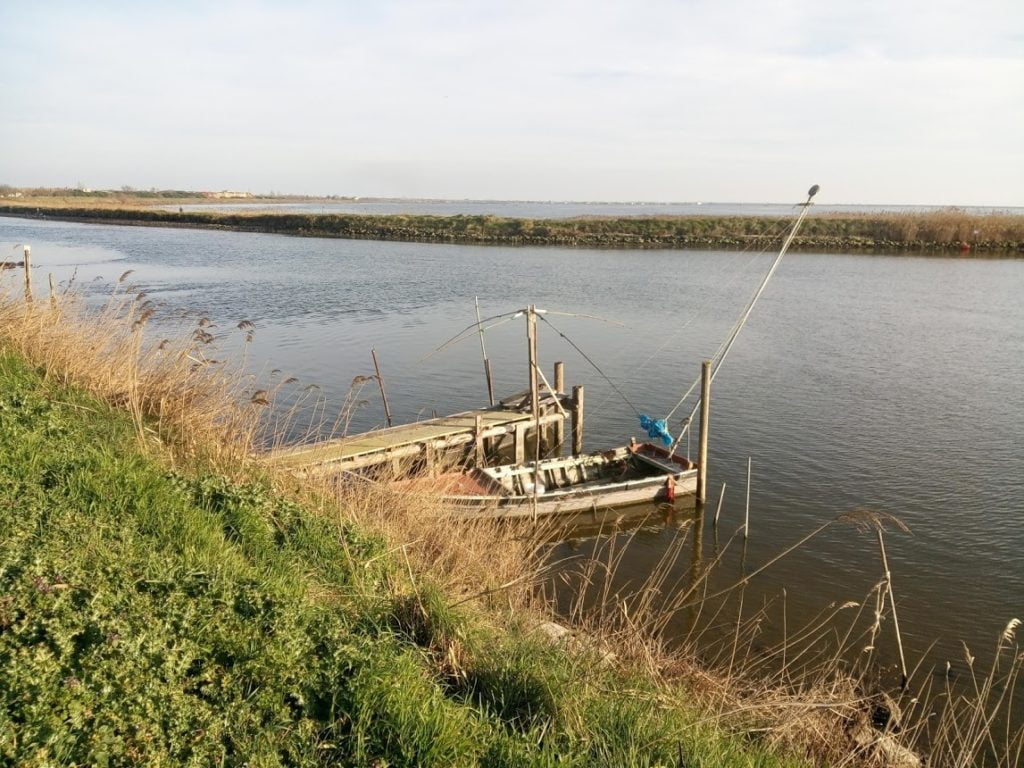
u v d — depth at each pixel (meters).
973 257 69.94
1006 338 35.53
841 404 25.47
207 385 13.50
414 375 29.33
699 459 18.23
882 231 79.50
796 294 49.00
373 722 5.30
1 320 13.62
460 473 18.14
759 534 16.62
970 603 13.65
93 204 161.38
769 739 7.10
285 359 30.94
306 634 6.12
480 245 84.12
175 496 8.36
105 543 6.92
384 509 11.95
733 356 32.44
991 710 10.59
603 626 9.71
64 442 9.12
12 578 5.78
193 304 42.16
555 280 55.16
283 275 56.03
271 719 5.21
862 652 10.88
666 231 87.31
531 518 16.03
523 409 21.95
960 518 17.08
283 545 8.40
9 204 140.38
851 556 15.45
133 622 5.64
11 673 4.76
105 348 14.02
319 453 14.97
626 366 31.11
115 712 4.81
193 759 4.67
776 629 12.70
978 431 22.78
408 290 49.44
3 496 7.30
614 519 17.64
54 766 4.23
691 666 8.99
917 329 37.81
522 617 8.66
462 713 5.49
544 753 5.24
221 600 6.28
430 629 6.84
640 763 5.49
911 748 8.77
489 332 37.25
